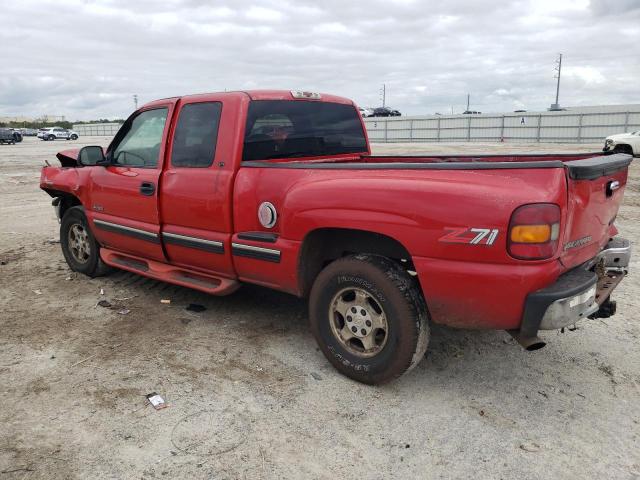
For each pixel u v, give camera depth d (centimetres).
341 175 352
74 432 306
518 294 293
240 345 421
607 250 373
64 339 432
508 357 396
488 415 322
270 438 301
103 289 556
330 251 390
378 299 336
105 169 531
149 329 452
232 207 413
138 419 319
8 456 285
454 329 446
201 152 436
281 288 402
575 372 373
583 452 287
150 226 483
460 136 4684
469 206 295
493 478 268
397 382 362
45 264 655
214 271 449
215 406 333
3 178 1706
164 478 269
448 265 305
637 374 369
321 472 273
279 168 385
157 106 480
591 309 314
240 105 415
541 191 285
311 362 392
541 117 4241
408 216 314
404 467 277
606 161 329
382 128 5078
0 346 420
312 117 485
